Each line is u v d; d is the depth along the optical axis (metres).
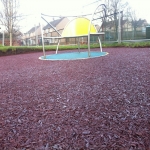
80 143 0.89
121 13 8.98
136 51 5.41
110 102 1.40
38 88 1.90
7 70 3.23
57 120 1.15
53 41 12.81
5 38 12.43
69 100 1.49
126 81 1.97
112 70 2.60
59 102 1.46
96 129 1.01
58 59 4.29
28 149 0.85
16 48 7.77
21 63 4.19
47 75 2.54
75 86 1.89
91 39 10.30
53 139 0.93
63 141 0.91
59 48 8.95
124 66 2.86
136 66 2.79
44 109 1.33
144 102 1.36
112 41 9.31
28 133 1.00
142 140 0.88
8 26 11.62
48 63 3.80
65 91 1.74
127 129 0.99
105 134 0.96
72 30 5.64
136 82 1.91
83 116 1.18
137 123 1.05
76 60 3.91
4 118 1.21
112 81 2.01
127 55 4.36
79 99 1.50
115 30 9.30
